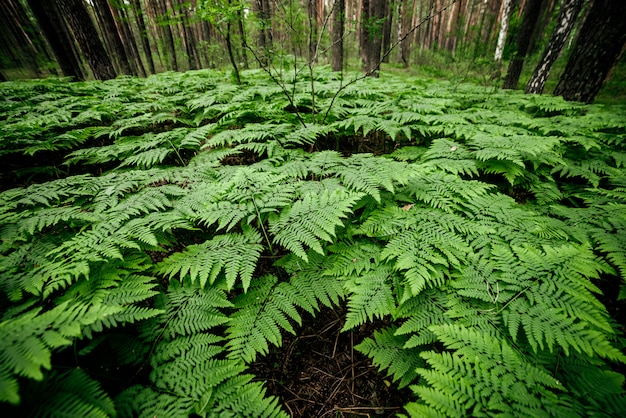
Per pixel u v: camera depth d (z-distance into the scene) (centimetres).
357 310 221
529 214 292
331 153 361
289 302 239
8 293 186
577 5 716
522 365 169
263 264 311
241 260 233
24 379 142
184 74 994
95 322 176
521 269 224
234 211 262
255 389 176
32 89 734
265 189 285
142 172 337
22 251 227
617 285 275
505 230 272
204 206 277
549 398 153
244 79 818
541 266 223
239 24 482
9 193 278
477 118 510
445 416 149
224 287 235
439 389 175
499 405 148
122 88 744
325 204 263
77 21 935
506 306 206
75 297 198
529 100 662
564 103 600
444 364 168
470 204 302
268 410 165
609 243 250
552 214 330
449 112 550
